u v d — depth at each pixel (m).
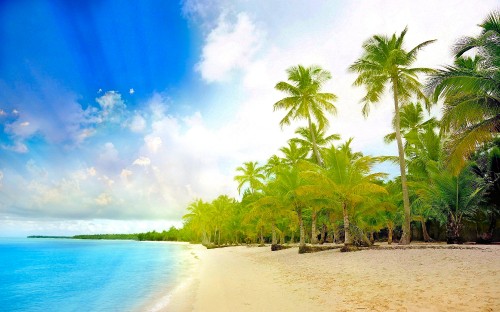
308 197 26.70
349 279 12.52
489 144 24.55
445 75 16.95
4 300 14.60
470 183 23.59
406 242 23.14
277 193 31.67
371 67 25.97
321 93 33.38
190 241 127.69
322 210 30.95
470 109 16.05
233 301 10.55
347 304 8.87
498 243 25.78
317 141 40.94
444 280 10.09
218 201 72.38
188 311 9.85
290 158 44.47
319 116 33.75
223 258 33.28
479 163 26.52
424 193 26.52
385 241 46.03
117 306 12.05
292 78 34.47
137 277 21.16
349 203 24.36
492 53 16.23
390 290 9.81
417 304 8.02
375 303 8.62
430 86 17.31
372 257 17.34
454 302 7.77
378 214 33.00
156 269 26.23
